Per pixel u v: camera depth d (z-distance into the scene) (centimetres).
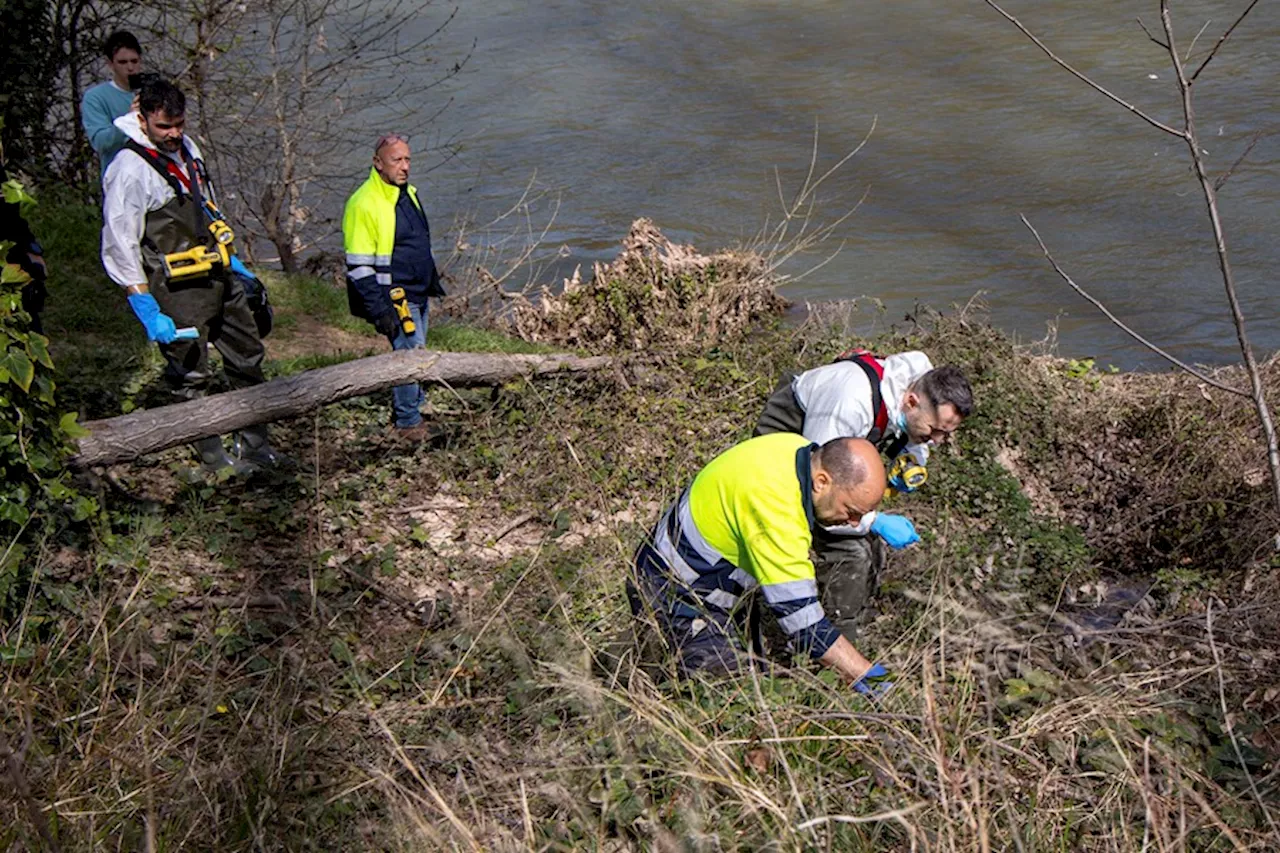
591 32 2595
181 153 619
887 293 1309
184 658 484
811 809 391
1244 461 754
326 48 1346
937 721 396
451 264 1386
